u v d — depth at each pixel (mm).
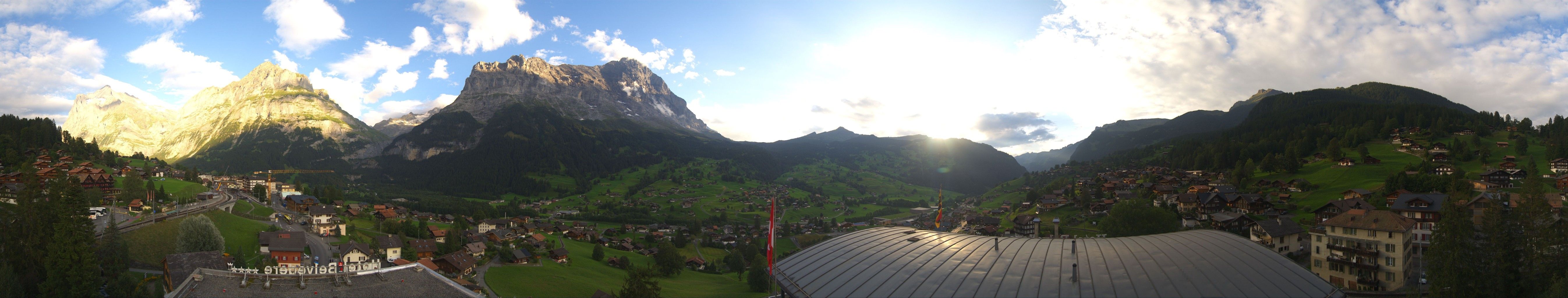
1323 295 49812
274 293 76375
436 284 85188
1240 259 55531
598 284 139125
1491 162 192375
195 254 89438
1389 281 92188
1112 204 191000
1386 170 196625
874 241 72125
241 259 105625
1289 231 118188
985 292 53500
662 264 165000
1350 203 138375
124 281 80062
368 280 82375
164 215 137000
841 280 61969
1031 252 61188
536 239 187250
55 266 79062
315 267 81625
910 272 60094
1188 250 57875
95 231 84250
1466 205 109625
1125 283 51906
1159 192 198500
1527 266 70688
